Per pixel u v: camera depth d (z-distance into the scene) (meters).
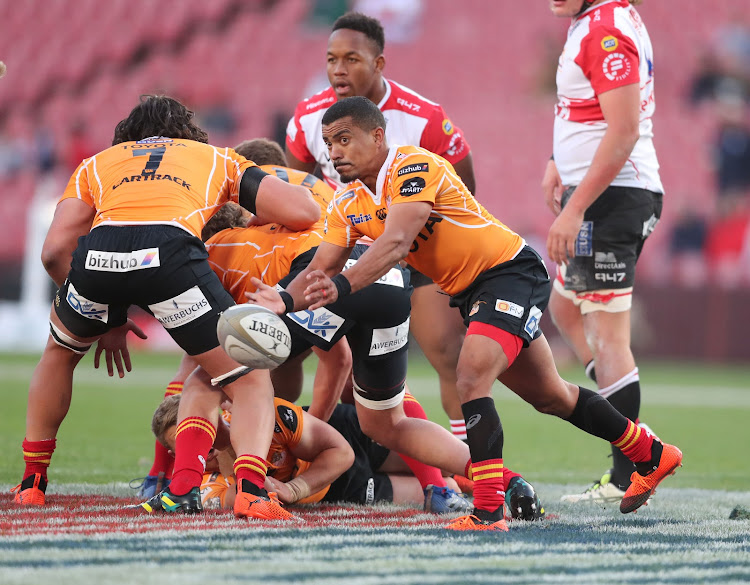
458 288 12.90
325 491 15.13
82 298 12.92
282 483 13.87
